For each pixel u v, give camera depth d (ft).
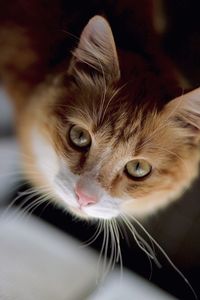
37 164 1.39
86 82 1.27
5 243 1.30
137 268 1.41
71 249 1.36
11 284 1.21
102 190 1.24
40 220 1.38
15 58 1.42
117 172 1.24
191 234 1.47
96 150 1.24
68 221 1.40
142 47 1.37
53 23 1.41
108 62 1.25
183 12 1.55
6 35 1.43
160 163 1.27
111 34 1.21
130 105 1.24
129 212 1.39
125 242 1.44
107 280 1.32
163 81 1.30
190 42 1.50
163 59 1.39
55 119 1.29
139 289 1.35
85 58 1.27
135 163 1.25
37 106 1.35
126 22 1.40
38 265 1.28
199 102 1.21
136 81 1.27
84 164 1.25
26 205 1.40
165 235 1.47
